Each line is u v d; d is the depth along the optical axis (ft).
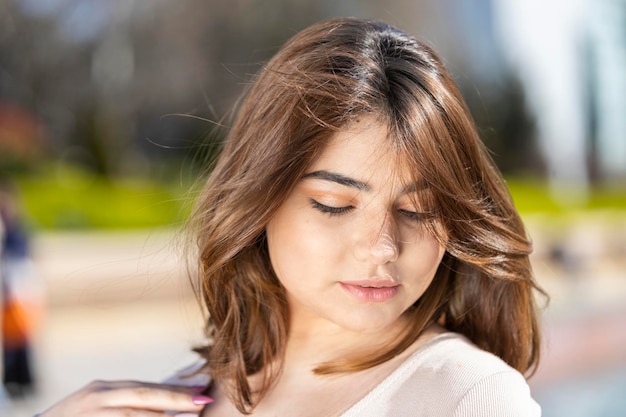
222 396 5.55
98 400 5.32
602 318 31.89
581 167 94.17
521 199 72.28
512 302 5.33
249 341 5.52
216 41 71.97
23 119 71.87
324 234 4.68
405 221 4.74
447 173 4.60
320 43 4.90
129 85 73.41
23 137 70.64
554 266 46.32
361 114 4.54
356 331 4.77
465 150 4.78
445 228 4.74
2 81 71.61
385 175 4.55
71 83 73.67
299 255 4.78
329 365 5.06
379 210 4.59
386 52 4.77
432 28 82.23
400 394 4.65
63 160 73.46
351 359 5.01
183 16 71.46
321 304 4.79
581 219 64.23
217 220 5.07
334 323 5.01
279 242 4.91
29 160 69.21
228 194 5.13
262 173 4.77
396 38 4.88
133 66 73.15
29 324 22.26
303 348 5.32
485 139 7.26
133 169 74.18
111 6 71.67
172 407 5.30
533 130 89.92
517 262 5.09
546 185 86.22
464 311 5.41
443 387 4.50
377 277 4.62
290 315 5.42
